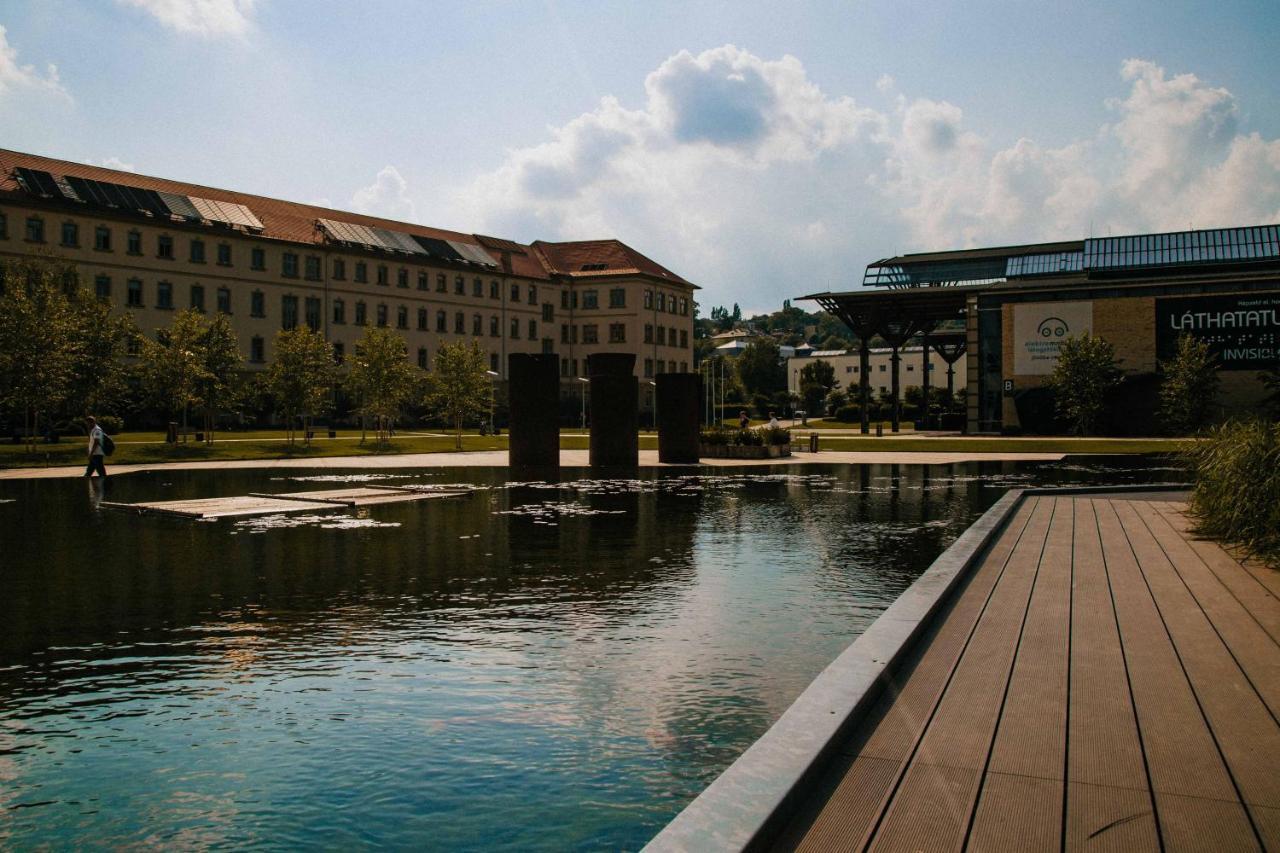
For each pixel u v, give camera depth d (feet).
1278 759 13.20
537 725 16.85
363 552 38.50
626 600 28.35
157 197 216.74
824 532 44.96
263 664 21.07
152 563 35.60
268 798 13.78
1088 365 170.30
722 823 10.39
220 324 147.84
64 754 15.60
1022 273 197.98
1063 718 15.08
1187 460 45.85
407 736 16.33
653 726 16.79
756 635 23.71
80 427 160.25
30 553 38.14
